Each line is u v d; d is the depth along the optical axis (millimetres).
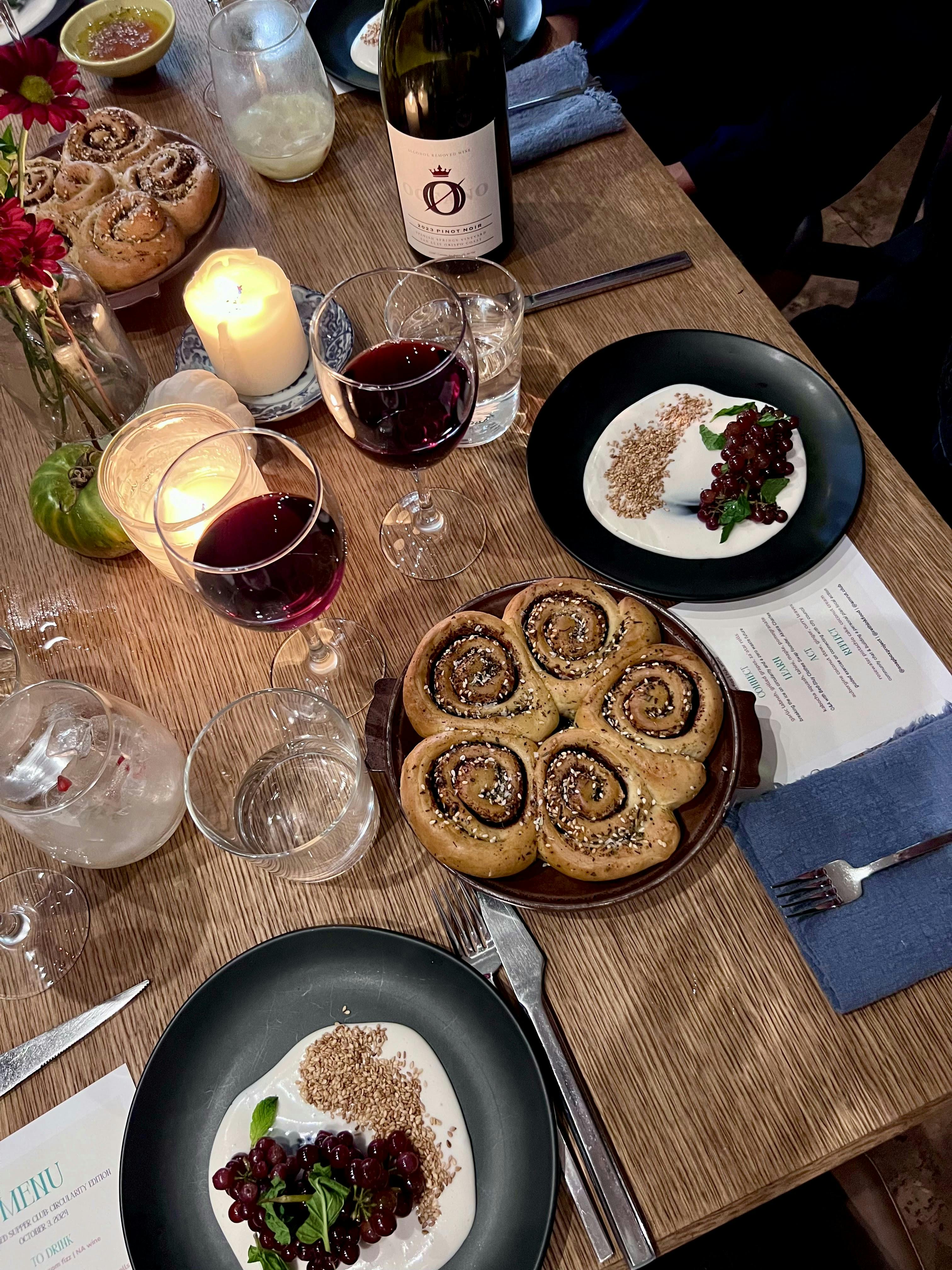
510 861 574
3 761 609
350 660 738
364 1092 559
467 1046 569
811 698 671
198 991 591
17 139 1062
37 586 805
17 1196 569
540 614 661
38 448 885
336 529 642
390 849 651
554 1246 520
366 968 593
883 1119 539
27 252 609
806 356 833
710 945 601
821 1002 578
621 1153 543
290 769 668
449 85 758
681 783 584
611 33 1326
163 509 693
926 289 1125
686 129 1369
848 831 608
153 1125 565
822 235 1452
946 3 1133
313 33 1104
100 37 1140
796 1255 788
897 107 1187
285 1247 509
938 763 624
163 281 929
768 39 1299
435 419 650
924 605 703
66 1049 605
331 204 1014
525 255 935
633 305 893
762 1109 549
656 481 769
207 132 1101
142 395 861
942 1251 1097
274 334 801
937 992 572
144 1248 533
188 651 758
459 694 637
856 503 727
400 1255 517
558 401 808
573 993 593
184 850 665
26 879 669
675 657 626
